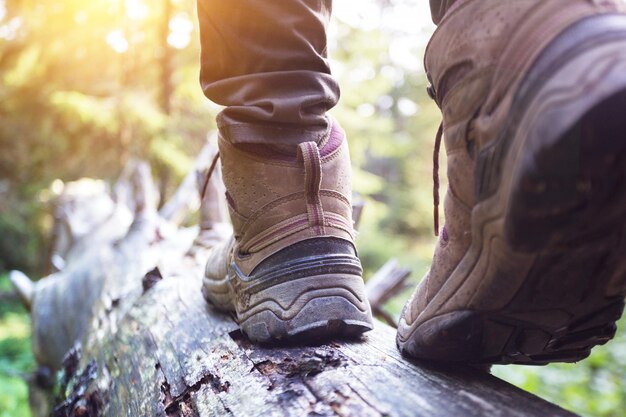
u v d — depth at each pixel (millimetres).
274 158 958
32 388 2773
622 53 511
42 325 2666
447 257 744
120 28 6703
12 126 7707
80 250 3658
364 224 9672
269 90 949
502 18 622
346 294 945
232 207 1025
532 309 669
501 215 609
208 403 932
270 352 965
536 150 521
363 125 7379
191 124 6672
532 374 4027
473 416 660
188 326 1308
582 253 592
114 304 1939
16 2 6719
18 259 9766
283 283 942
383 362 856
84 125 6918
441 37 703
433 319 751
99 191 5301
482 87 636
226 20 956
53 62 7207
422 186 14195
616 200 538
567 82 522
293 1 949
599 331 711
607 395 3863
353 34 7730
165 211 3463
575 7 574
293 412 765
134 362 1352
